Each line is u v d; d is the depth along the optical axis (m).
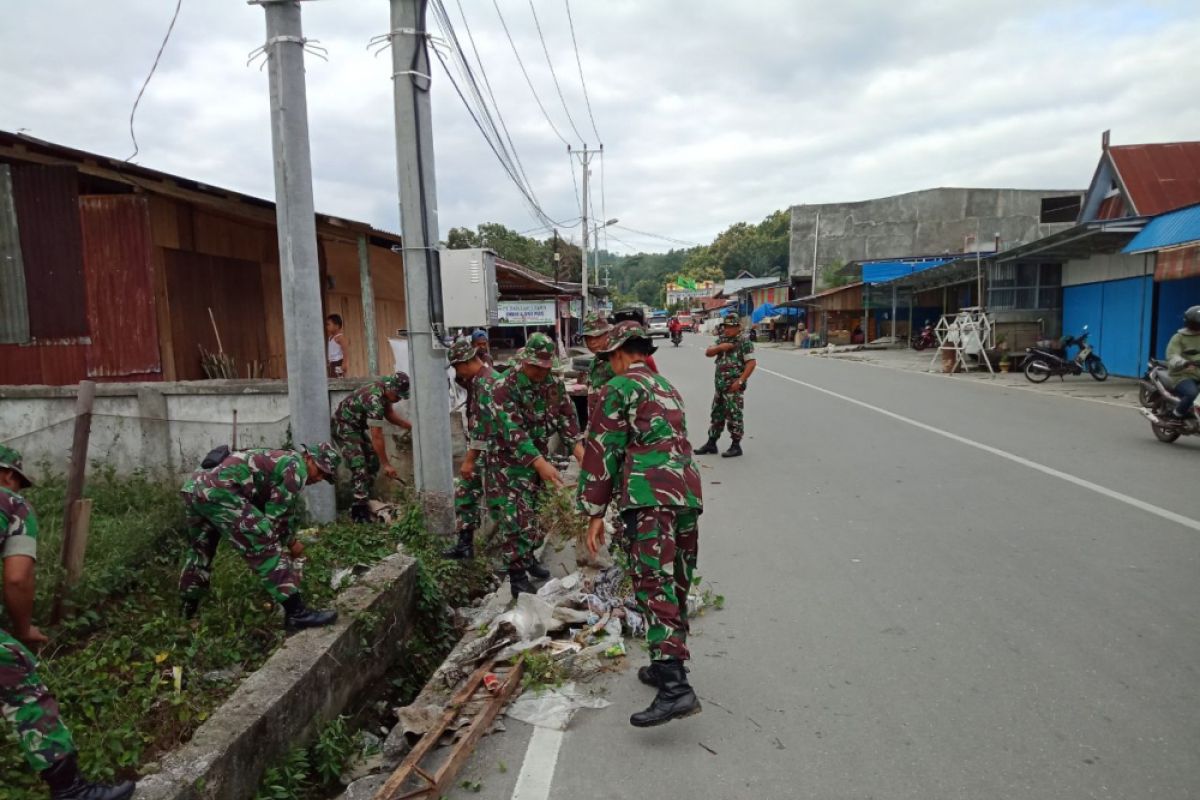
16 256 7.69
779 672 4.02
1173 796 2.90
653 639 3.45
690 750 3.37
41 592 4.04
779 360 27.30
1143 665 3.89
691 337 57.56
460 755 3.30
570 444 5.76
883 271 34.50
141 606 4.42
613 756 3.36
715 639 4.45
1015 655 4.06
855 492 7.62
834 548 5.95
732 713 3.65
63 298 7.77
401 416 7.48
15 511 3.06
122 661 3.78
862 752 3.28
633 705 3.80
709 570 5.60
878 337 37.47
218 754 2.98
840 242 44.59
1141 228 15.37
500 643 4.32
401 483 7.10
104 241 7.85
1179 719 3.40
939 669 3.96
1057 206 41.00
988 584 5.05
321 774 3.55
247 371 9.70
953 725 3.44
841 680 3.91
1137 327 17.08
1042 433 10.34
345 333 12.74
